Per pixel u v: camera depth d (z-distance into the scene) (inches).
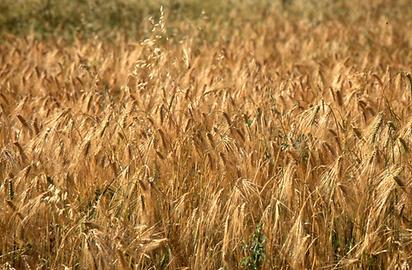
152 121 261.3
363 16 730.2
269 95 315.3
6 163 237.6
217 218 206.5
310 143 244.1
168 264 198.5
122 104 304.7
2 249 206.7
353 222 212.1
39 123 288.2
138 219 212.1
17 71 413.1
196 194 225.6
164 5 709.9
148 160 241.0
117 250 186.2
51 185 216.4
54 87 363.6
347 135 265.9
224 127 270.4
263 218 203.0
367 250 202.2
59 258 201.6
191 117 266.8
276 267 199.6
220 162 230.7
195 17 695.1
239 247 201.8
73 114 290.5
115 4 682.2
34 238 208.2
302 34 591.5
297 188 217.6
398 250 201.3
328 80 384.2
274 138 263.9
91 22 637.3
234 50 482.0
